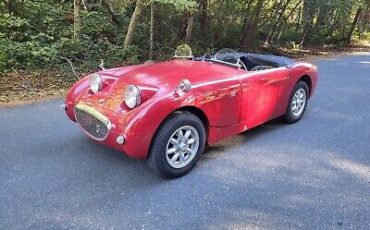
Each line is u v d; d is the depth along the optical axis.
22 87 6.18
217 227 2.64
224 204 2.94
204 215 2.78
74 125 4.49
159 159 3.14
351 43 20.14
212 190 3.14
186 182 3.26
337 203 3.03
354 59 13.10
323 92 6.90
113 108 3.17
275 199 3.04
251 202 2.98
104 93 3.44
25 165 3.41
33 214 2.69
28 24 8.08
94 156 3.67
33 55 7.38
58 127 4.41
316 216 2.83
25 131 4.24
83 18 9.45
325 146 4.20
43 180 3.16
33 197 2.90
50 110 5.07
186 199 2.98
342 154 4.00
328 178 3.45
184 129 3.28
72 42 8.13
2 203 2.80
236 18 12.83
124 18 10.23
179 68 3.84
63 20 9.32
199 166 3.57
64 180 3.18
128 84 3.39
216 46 12.22
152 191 3.08
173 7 9.61
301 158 3.86
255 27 13.33
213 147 4.05
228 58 4.44
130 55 8.94
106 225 2.61
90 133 3.37
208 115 3.44
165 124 3.12
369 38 21.75
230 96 3.62
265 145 4.16
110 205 2.85
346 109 5.75
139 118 2.97
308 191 3.20
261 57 4.75
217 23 12.43
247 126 4.01
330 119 5.20
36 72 7.12
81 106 3.43
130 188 3.11
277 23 14.84
